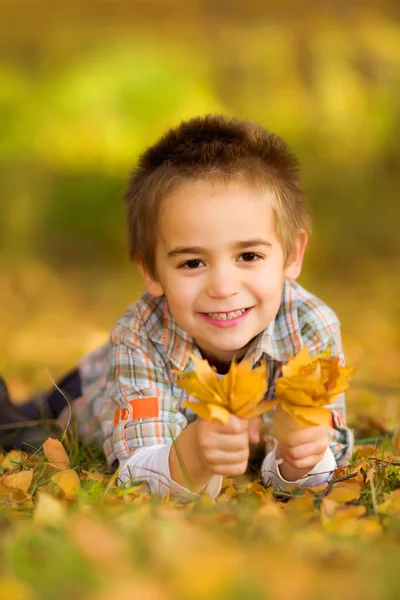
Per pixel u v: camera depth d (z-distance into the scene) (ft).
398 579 4.68
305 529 5.97
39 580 4.69
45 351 18.56
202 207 7.52
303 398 5.82
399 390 13.24
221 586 4.55
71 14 31.14
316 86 32.99
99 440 9.07
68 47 37.70
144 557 4.97
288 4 30.09
